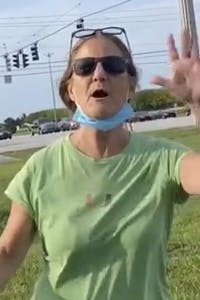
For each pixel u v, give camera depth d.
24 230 1.50
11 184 1.52
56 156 1.49
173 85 1.33
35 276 3.69
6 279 1.51
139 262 1.42
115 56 1.46
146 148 1.47
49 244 1.46
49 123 34.09
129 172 1.45
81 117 1.46
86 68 1.45
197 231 5.06
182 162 1.44
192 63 1.32
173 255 4.25
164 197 1.44
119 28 1.52
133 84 1.50
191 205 6.27
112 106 1.45
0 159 21.34
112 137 1.46
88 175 1.45
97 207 1.44
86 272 1.43
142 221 1.42
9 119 45.12
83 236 1.42
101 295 1.42
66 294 1.45
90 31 1.48
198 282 3.43
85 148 1.47
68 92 1.54
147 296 1.41
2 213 7.55
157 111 31.75
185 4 12.46
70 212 1.44
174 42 1.34
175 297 3.19
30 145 25.58
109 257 1.42
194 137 16.48
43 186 1.47
